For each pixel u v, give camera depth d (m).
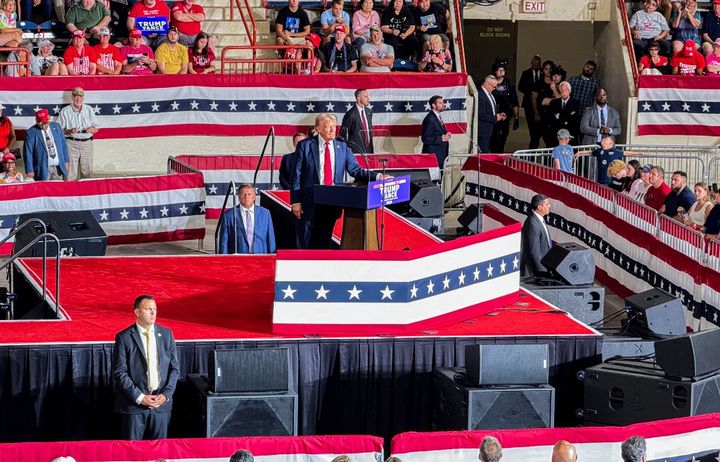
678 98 26.00
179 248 20.52
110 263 16.34
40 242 17.11
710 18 27.34
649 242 17.48
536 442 11.42
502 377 12.56
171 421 13.07
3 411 12.66
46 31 25.08
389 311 13.47
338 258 13.30
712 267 16.06
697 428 11.74
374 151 24.67
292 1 25.34
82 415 12.79
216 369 12.18
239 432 12.20
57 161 21.55
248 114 24.20
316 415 13.35
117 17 25.62
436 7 26.27
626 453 10.81
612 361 13.45
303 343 13.16
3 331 13.11
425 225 19.14
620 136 26.42
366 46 25.23
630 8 27.81
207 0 26.50
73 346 12.66
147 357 12.30
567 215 20.05
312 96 24.31
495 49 34.25
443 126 23.88
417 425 13.52
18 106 23.03
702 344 12.55
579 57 34.16
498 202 22.03
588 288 15.48
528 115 27.44
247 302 14.66
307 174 16.25
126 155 23.83
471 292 14.20
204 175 22.06
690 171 25.80
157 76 23.70
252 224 17.05
